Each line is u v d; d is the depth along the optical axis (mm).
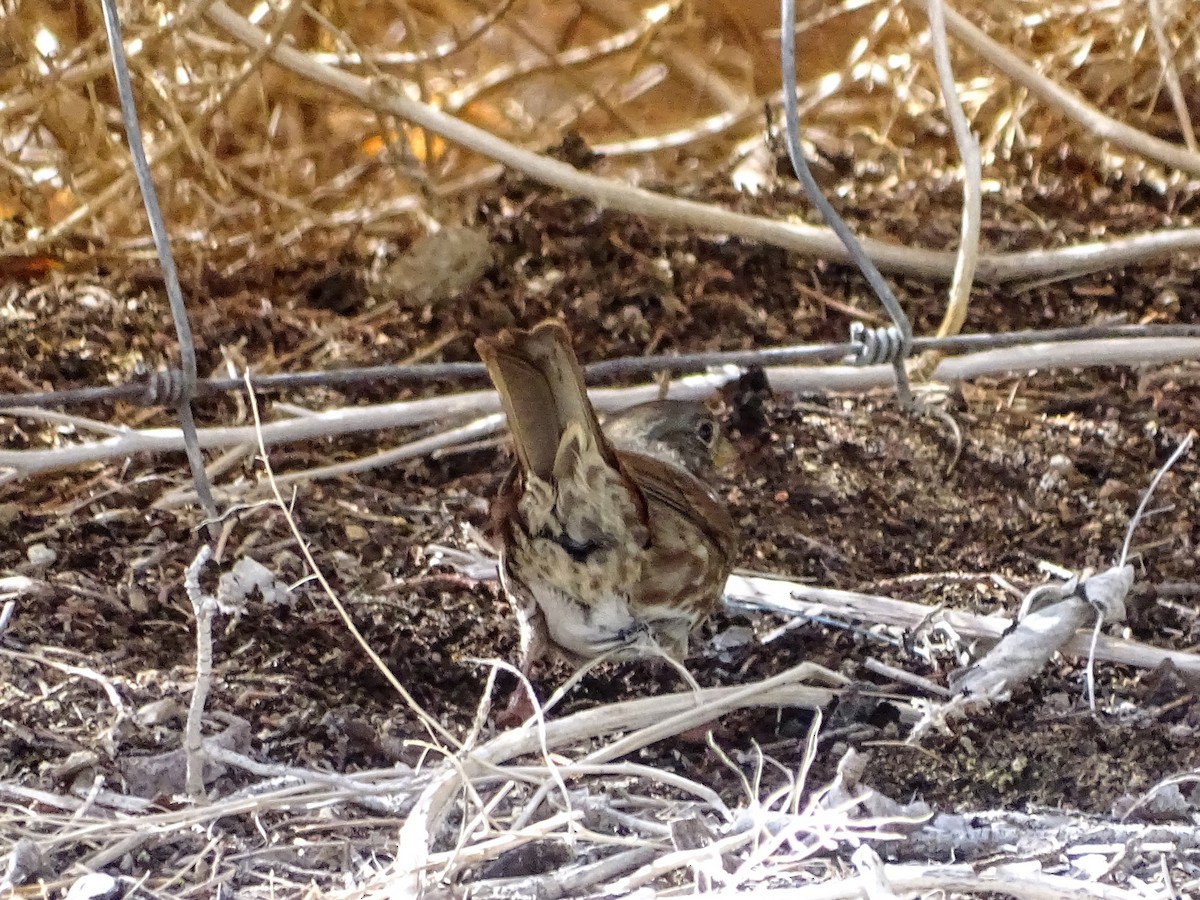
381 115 5574
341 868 2668
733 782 3098
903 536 4250
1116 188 6262
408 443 4598
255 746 3125
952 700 3338
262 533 4020
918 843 2727
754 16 7480
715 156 7059
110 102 6098
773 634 3688
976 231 3738
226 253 5691
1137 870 2621
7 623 3453
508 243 5469
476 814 2797
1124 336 4078
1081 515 4352
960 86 6703
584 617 3291
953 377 4641
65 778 2936
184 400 3506
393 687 3398
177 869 2654
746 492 4422
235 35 5113
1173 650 3607
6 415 4391
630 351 4984
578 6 7434
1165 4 6348
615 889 2494
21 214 5953
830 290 5426
